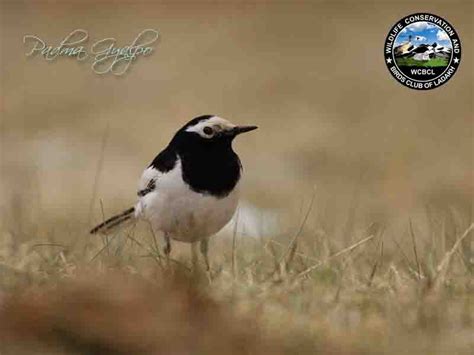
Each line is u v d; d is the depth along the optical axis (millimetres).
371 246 11766
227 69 27766
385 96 25484
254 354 7496
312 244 11930
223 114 24453
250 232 14820
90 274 8539
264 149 21906
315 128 23281
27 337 7492
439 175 19844
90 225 12461
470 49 27578
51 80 26891
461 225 13273
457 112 24156
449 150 21641
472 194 18312
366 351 7688
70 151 21656
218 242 14070
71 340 7445
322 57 28406
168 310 7609
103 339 7398
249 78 26969
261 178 19719
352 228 13781
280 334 7793
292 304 8789
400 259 11281
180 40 29547
